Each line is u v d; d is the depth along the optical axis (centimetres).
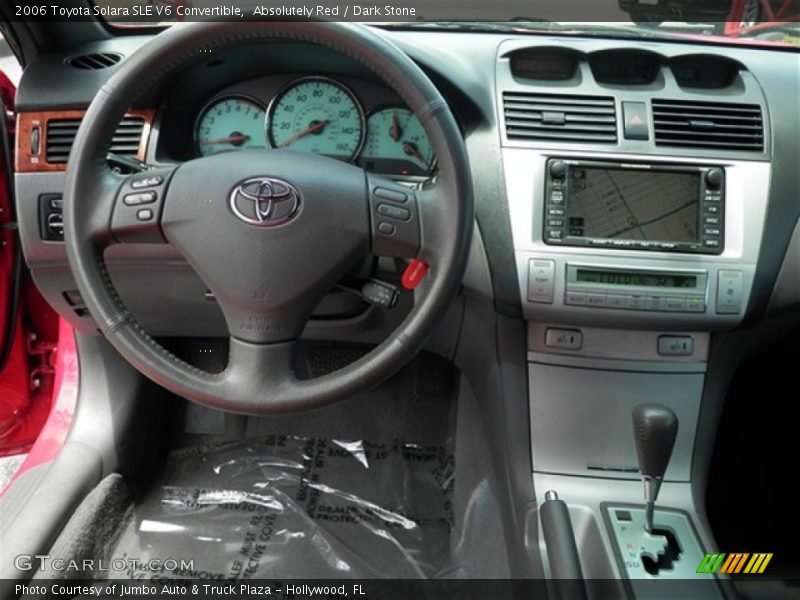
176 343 158
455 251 87
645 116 110
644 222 110
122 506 134
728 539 143
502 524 129
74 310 127
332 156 118
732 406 163
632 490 118
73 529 116
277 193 87
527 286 110
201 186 88
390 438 158
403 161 118
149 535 136
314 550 135
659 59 113
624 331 116
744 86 113
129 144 114
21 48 120
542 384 120
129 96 87
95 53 120
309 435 158
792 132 112
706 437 121
